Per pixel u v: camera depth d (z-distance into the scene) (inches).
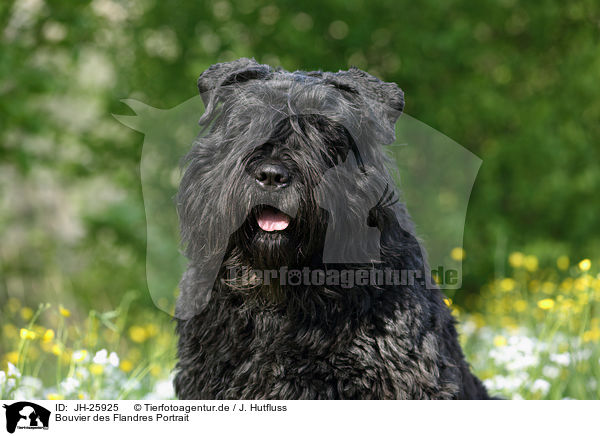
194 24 525.7
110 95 525.7
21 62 479.5
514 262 402.9
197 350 198.7
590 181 549.0
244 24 522.9
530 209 555.5
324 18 535.5
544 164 548.1
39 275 551.8
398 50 534.6
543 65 574.2
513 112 546.3
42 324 482.6
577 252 551.8
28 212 629.6
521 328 346.9
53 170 570.9
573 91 558.3
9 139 512.4
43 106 535.5
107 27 531.2
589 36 567.5
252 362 193.3
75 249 575.2
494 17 554.6
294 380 191.5
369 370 186.7
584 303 290.0
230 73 204.4
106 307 513.0
